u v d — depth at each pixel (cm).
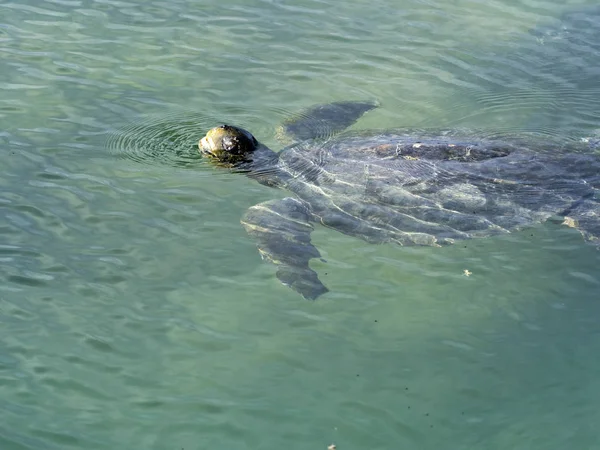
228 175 841
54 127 924
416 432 544
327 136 912
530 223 741
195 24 1195
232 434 539
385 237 738
